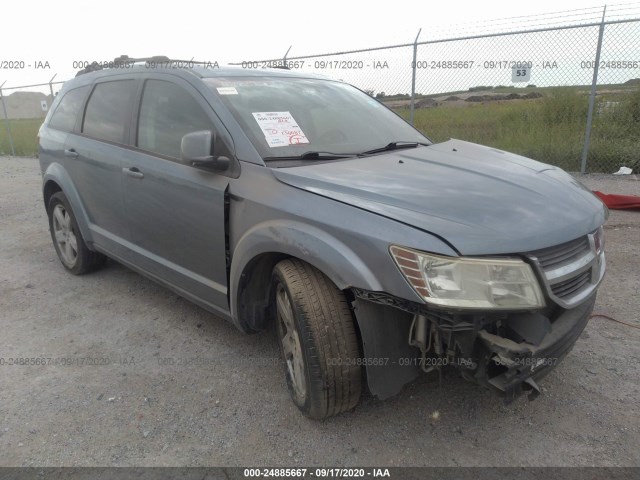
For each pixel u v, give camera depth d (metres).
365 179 2.56
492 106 10.27
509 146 9.12
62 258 4.97
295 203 2.48
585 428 2.53
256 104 3.17
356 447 2.46
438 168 2.79
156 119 3.49
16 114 17.67
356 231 2.22
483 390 2.85
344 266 2.21
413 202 2.30
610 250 4.91
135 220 3.68
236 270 2.78
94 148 4.03
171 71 3.49
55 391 3.00
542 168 2.99
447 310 2.02
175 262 3.42
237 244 2.79
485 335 2.09
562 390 2.83
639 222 5.74
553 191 2.60
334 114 3.43
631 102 9.52
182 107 3.29
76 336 3.67
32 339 3.65
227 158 2.88
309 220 2.39
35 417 2.77
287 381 2.77
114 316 3.97
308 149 2.99
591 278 2.48
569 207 2.48
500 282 2.04
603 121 9.40
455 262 2.03
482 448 2.43
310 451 2.45
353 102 3.75
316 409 2.48
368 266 2.18
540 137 9.16
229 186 2.83
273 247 2.52
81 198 4.36
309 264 2.48
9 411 2.83
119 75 4.03
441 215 2.20
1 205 8.36
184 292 3.42
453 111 10.10
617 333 3.40
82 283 4.66
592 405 2.70
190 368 3.20
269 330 3.66
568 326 2.30
